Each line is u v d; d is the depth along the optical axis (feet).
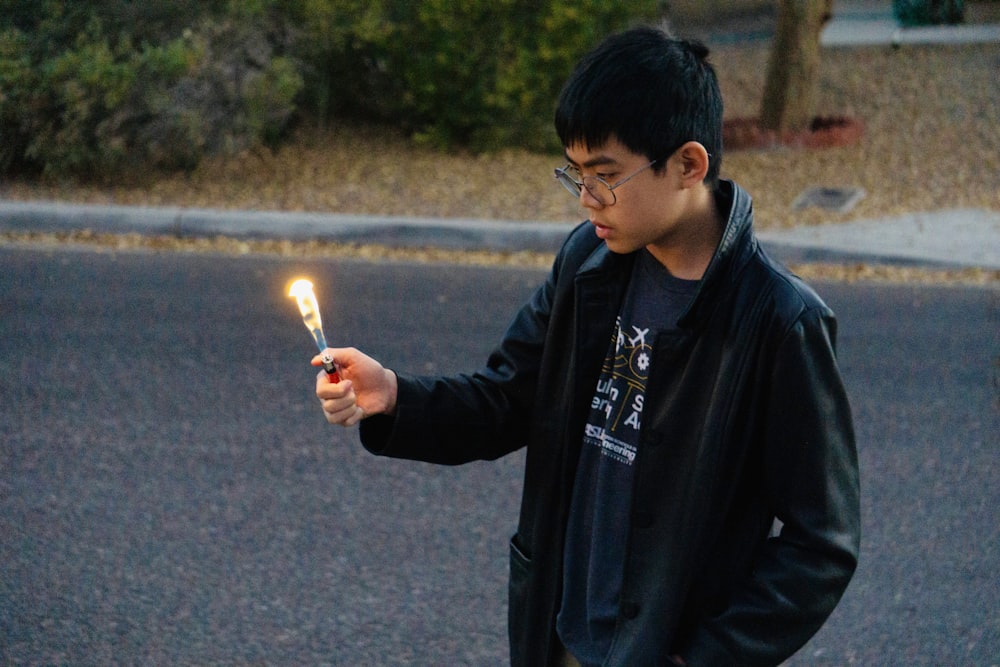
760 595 5.90
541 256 28.12
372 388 6.86
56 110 31.19
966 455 17.61
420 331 22.39
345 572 13.99
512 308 24.12
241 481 16.16
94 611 13.11
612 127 5.74
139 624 12.91
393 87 35.76
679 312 6.20
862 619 13.42
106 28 32.83
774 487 5.98
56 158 31.17
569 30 33.65
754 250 6.00
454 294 24.91
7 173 31.81
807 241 28.60
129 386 19.27
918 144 35.94
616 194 5.88
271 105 33.37
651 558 6.14
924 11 47.09
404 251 28.12
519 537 7.13
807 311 5.82
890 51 43.83
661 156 5.81
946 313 24.48
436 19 33.68
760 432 5.98
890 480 16.76
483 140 34.94
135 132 31.35
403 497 15.85
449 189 31.76
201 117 32.09
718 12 47.11
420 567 14.16
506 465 16.87
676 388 6.11
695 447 6.02
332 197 30.81
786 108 36.78
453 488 16.14
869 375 20.74
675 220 6.01
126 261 26.45
